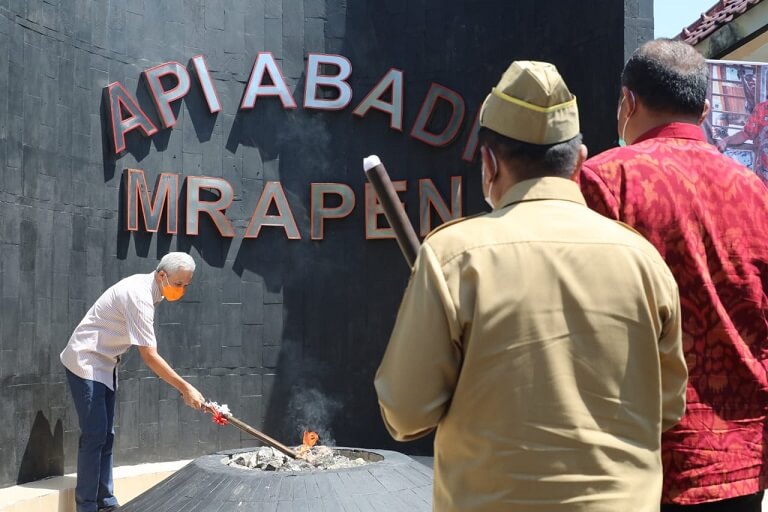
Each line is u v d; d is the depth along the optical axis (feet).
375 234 23.70
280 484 12.10
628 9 20.13
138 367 21.91
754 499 5.78
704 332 5.60
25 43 19.38
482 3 23.63
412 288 4.83
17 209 18.98
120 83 21.99
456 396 4.77
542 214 4.92
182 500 12.47
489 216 4.99
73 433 20.52
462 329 4.72
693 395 5.58
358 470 12.60
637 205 5.60
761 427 5.65
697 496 5.52
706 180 5.77
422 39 24.13
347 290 23.93
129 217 21.74
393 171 24.02
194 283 22.93
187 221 22.72
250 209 23.66
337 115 24.18
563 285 4.70
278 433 23.49
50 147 20.02
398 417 4.72
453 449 4.83
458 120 23.53
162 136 22.68
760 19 22.98
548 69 5.13
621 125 6.44
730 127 16.01
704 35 24.77
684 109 6.05
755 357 5.70
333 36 24.41
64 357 17.24
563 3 21.94
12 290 18.76
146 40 22.58
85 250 20.93
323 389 23.75
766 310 5.75
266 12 24.13
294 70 24.18
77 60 20.89
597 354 4.68
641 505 4.61
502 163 5.15
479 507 4.67
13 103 18.97
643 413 4.79
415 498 12.26
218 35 23.67
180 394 22.61
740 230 5.75
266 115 23.93
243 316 23.41
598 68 20.94
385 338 23.81
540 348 4.64
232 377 23.21
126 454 21.53
